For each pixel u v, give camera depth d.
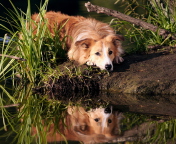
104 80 10.59
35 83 11.09
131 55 12.02
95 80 10.62
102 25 12.15
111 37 11.12
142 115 8.09
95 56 10.95
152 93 9.95
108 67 10.58
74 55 11.64
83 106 9.09
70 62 11.62
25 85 11.09
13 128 7.57
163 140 6.62
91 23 12.25
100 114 8.34
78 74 10.70
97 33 11.48
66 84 10.50
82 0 27.31
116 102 9.30
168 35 12.20
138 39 13.67
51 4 26.06
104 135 6.93
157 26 12.73
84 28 12.00
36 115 8.44
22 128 7.56
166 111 8.37
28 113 8.59
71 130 7.33
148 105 8.88
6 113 8.59
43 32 11.38
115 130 7.21
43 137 6.96
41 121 8.02
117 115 8.18
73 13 21.98
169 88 9.93
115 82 10.46
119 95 9.99
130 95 9.94
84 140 6.67
